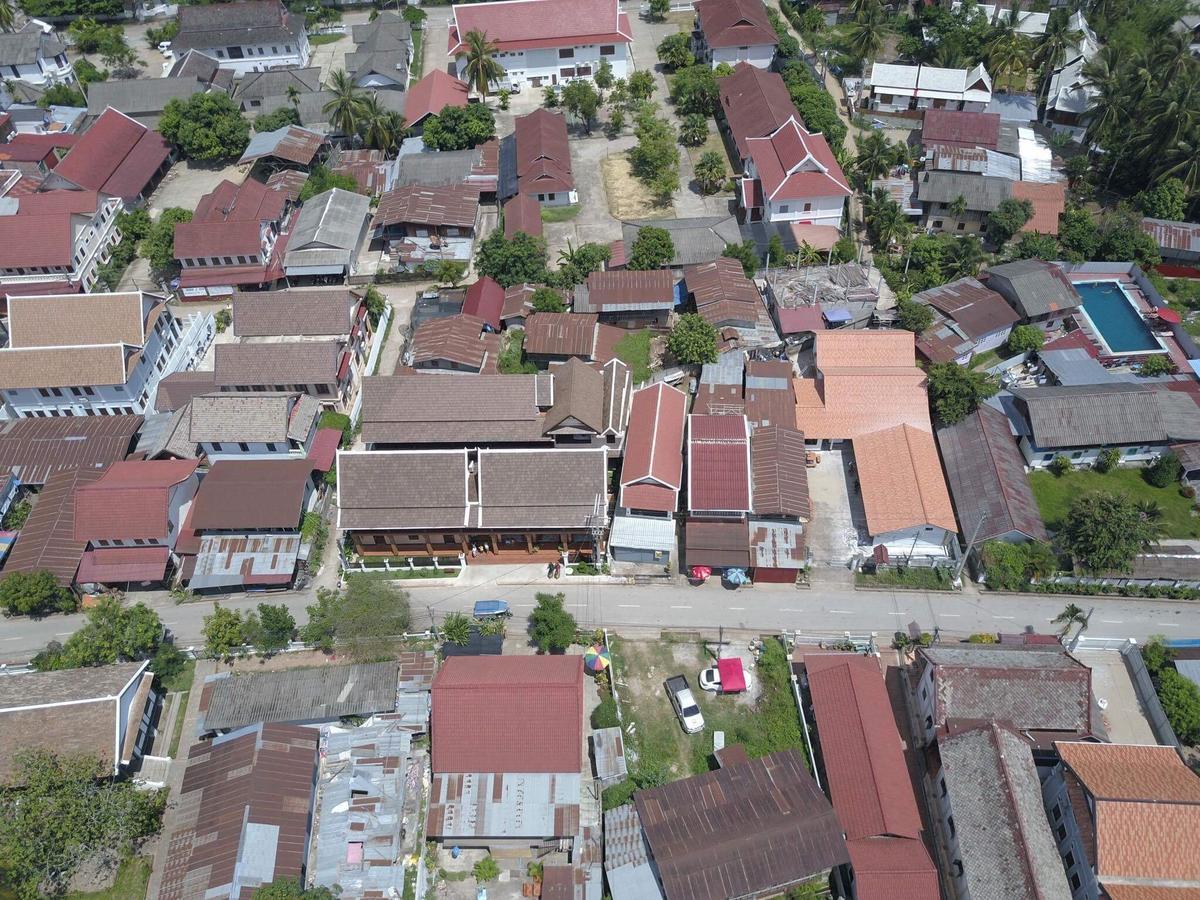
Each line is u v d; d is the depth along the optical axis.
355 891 59.47
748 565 78.56
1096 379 93.44
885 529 80.12
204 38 166.50
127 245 122.38
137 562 80.62
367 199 125.62
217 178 140.00
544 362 100.31
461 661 69.06
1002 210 114.06
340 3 194.50
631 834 60.97
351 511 80.06
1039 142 130.50
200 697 73.12
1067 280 103.38
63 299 97.00
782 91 138.12
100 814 60.38
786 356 101.56
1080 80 138.75
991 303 101.00
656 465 82.56
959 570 79.44
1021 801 57.94
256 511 81.12
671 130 136.12
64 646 74.75
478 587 80.69
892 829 59.19
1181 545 79.88
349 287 115.69
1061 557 80.50
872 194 121.69
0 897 59.78
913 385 91.38
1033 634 74.88
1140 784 58.25
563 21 154.50
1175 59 122.38
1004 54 141.38
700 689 72.25
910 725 70.12
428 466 80.56
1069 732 64.56
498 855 63.06
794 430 88.12
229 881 58.03
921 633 75.69
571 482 80.00
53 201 118.56
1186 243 112.38
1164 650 70.88
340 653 75.44
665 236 109.31
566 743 63.81
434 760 64.06
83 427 92.25
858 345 95.94
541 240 115.31
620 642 75.75
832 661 70.19
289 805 62.34
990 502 81.19
